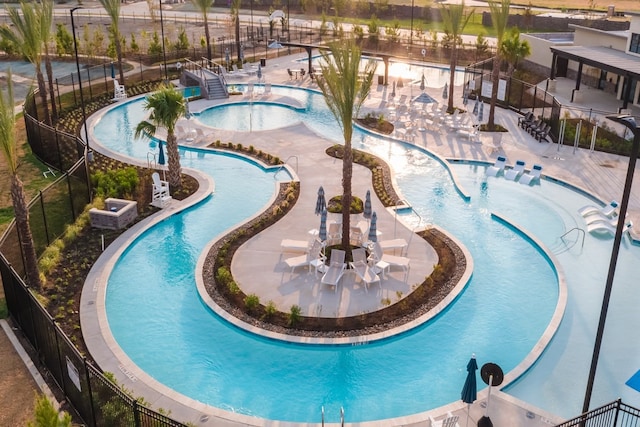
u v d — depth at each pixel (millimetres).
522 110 42969
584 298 21094
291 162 33219
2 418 14922
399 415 15812
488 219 27125
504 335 19141
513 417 15219
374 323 19125
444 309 20141
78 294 20578
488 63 56531
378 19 92125
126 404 13281
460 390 16766
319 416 15758
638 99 43031
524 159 33906
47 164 32469
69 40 61188
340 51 19578
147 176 30797
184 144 36438
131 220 26062
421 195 29578
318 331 18719
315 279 21531
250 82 52688
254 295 19922
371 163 32750
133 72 54094
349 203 21922
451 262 22859
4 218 25828
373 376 17281
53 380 16438
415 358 18031
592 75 48688
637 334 19125
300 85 51688
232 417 15148
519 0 113750
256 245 23828
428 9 91438
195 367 17531
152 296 21000
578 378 17203
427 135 38344
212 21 85062
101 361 17156
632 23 42562
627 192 13242
